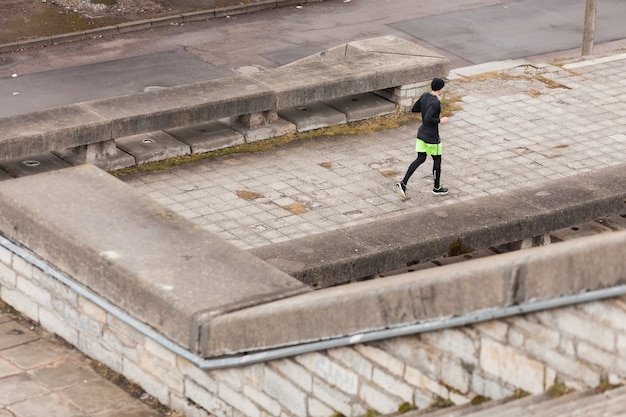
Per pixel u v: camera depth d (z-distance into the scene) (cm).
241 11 4903
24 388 1673
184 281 1580
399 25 4725
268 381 1510
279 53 4419
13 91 3975
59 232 1728
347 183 2983
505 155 3169
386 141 3275
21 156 2819
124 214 1788
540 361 1305
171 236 1714
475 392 1352
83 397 1658
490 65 3959
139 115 2975
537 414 1259
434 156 2845
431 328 1345
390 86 3394
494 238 2238
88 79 4119
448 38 4547
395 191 2938
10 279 1881
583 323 1274
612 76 3856
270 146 3203
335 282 2016
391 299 1364
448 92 3641
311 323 1430
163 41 4553
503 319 1311
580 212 2362
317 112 3359
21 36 4516
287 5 5006
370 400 1423
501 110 3512
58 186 1881
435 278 1332
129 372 1691
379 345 1401
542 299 1273
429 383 1377
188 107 3050
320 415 1470
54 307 1795
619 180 2491
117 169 2995
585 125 3406
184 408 1617
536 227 2298
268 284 1576
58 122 2902
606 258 1245
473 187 2964
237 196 2881
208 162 3081
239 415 1560
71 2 4916
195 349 1530
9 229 1841
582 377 1290
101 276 1653
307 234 2684
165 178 2972
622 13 4875
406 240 2114
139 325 1605
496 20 4772
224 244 1694
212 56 4388
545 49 4422
